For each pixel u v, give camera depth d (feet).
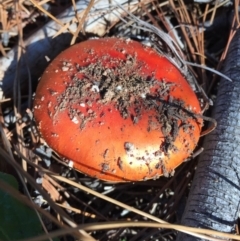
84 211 0.75
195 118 0.65
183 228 0.55
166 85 0.65
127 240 0.75
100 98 0.61
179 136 0.63
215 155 0.68
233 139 0.69
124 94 0.62
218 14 0.88
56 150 0.61
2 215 0.64
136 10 0.85
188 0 0.87
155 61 0.67
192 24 0.86
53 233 0.47
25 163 0.73
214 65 0.85
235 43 0.80
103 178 0.61
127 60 0.66
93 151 0.59
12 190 0.53
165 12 0.87
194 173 0.74
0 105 0.77
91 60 0.65
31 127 0.75
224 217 0.63
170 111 0.63
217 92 0.79
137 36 0.85
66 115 0.60
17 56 0.79
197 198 0.65
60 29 0.79
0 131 0.73
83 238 0.50
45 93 0.63
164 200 0.77
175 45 0.81
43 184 0.73
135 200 0.79
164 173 0.62
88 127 0.60
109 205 0.78
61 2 0.88
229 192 0.65
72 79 0.63
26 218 0.64
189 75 0.77
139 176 0.61
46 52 0.80
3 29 0.83
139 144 0.60
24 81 0.81
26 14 0.85
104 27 0.84
